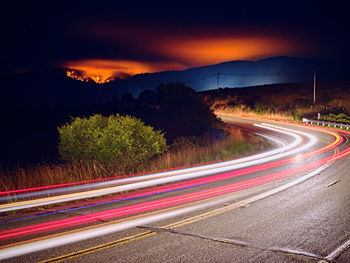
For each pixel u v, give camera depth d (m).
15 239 5.59
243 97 69.00
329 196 8.48
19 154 21.88
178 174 12.58
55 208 7.86
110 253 4.89
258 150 20.98
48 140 25.89
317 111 49.44
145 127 13.80
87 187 10.21
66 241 5.44
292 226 6.07
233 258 4.67
